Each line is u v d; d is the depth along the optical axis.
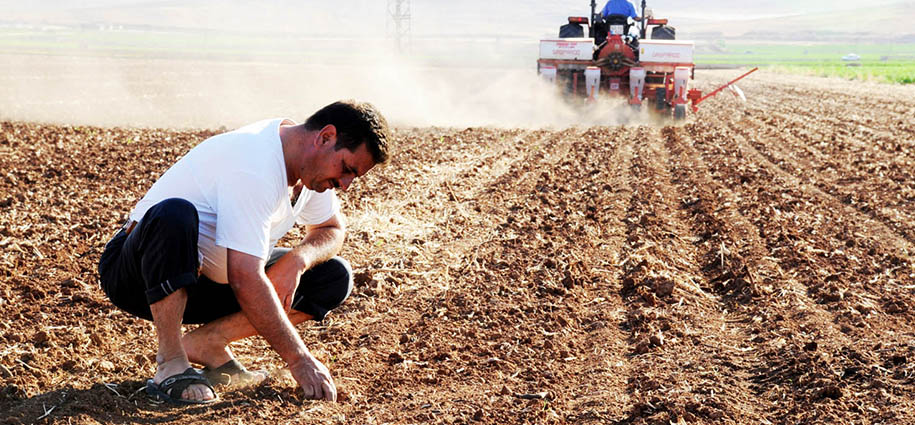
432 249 7.60
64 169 12.02
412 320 5.64
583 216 9.18
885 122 20.56
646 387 4.48
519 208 9.59
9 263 6.69
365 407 4.18
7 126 17.47
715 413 4.08
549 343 5.15
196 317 4.36
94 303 5.79
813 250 7.49
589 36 24.17
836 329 5.38
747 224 8.70
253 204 3.71
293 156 3.80
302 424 3.92
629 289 6.41
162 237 3.69
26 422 3.76
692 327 5.53
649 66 21.38
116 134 16.98
